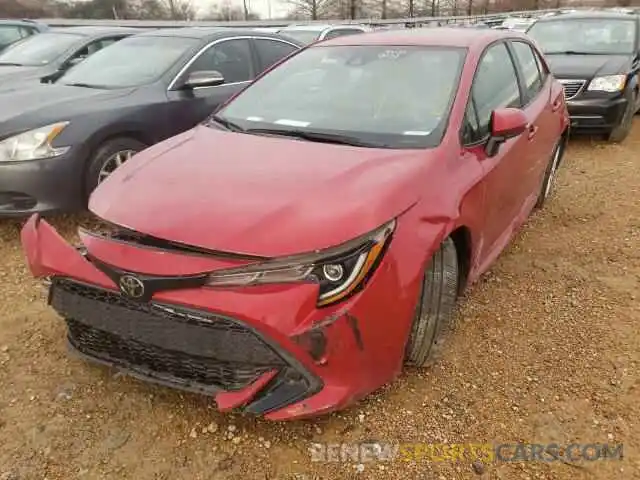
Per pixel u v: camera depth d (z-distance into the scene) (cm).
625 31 814
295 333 207
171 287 214
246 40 597
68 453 236
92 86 505
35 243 249
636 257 412
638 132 817
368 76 338
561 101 482
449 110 299
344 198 231
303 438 244
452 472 229
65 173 420
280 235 212
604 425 254
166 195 243
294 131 308
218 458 235
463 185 273
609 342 312
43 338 309
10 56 793
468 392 272
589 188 562
